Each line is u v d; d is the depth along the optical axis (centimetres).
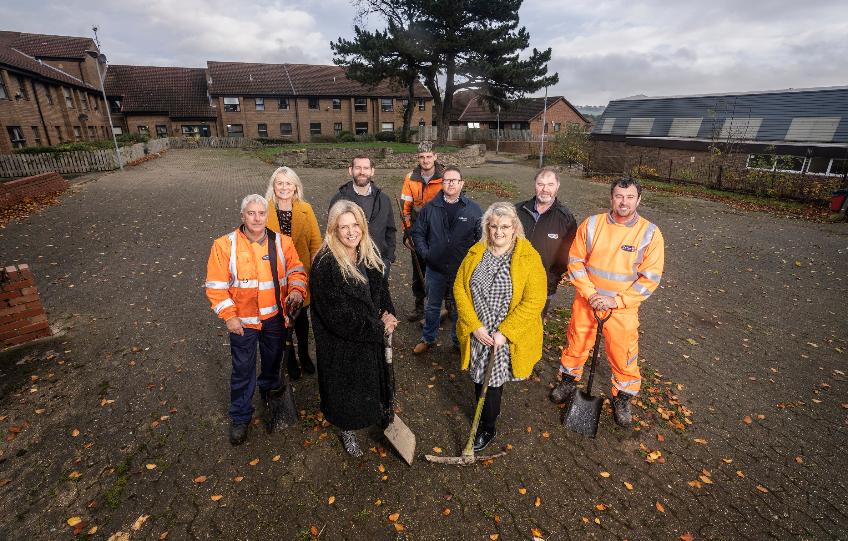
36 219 970
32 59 2577
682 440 330
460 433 332
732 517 265
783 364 441
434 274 412
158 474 289
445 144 3006
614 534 253
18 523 252
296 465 298
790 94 1811
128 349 443
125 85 3844
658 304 592
